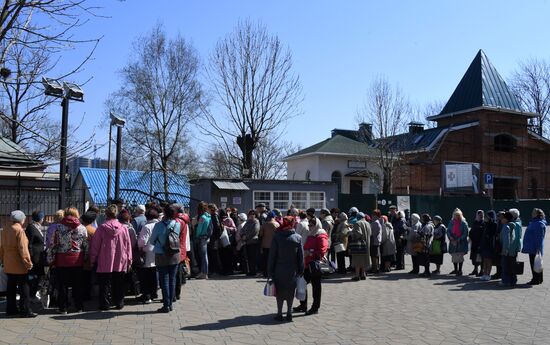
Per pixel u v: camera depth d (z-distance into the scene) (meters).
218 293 11.55
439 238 15.02
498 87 47.44
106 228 9.38
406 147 43.16
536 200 38.12
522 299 11.12
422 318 9.16
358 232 13.78
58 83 8.46
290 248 8.70
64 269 9.09
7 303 8.95
